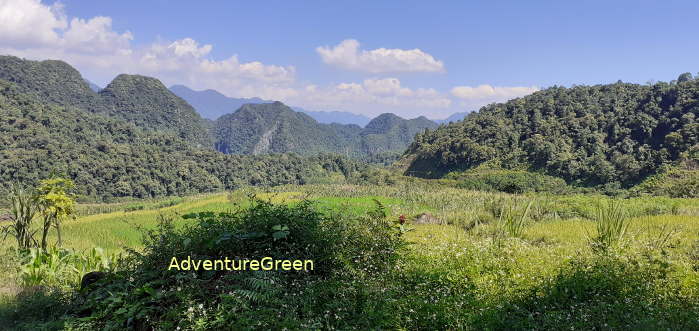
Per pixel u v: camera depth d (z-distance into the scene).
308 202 8.34
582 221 16.05
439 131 160.75
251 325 4.84
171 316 5.34
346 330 4.86
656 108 102.00
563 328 4.68
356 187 56.53
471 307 5.38
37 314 6.79
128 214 43.31
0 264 9.90
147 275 6.57
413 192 41.72
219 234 7.05
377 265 7.32
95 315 5.93
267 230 7.28
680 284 5.92
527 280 6.37
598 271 6.25
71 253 10.52
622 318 4.84
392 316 5.05
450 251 8.71
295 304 5.43
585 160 98.19
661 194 57.25
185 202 62.56
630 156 89.38
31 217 11.90
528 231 13.44
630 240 9.61
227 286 5.85
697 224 13.34
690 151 82.38
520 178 97.75
